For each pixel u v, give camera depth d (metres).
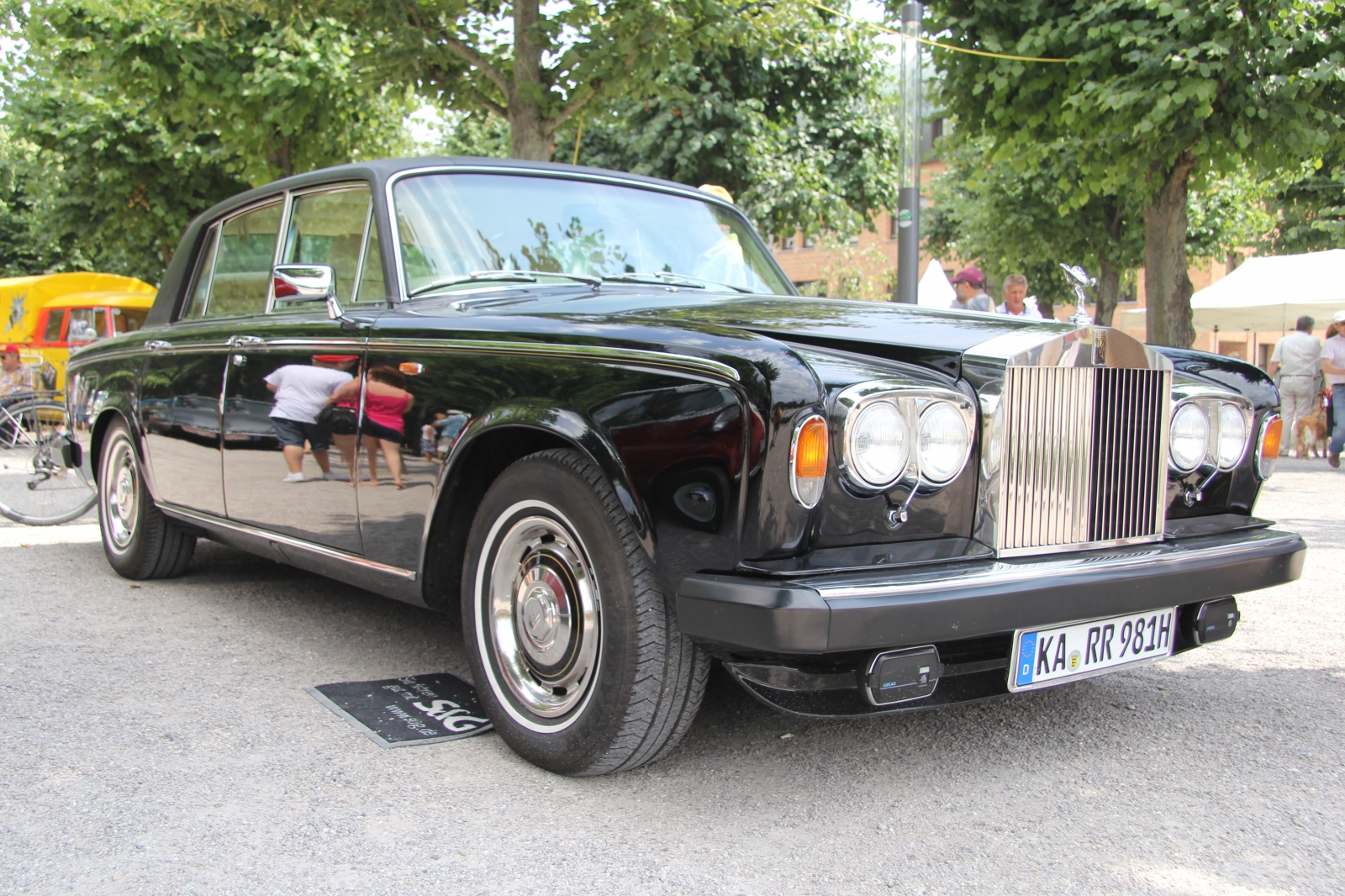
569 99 7.97
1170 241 9.36
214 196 16.28
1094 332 2.42
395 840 2.15
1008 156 9.68
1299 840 2.21
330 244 3.43
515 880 1.99
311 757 2.59
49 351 14.23
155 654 3.46
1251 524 2.81
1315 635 3.91
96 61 10.51
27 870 2.01
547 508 2.43
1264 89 7.86
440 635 3.74
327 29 10.83
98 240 16.98
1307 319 12.47
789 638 1.95
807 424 2.05
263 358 3.42
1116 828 2.26
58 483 6.13
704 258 3.65
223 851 2.10
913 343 2.37
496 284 3.18
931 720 2.94
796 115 16.84
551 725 2.49
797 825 2.25
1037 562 2.30
